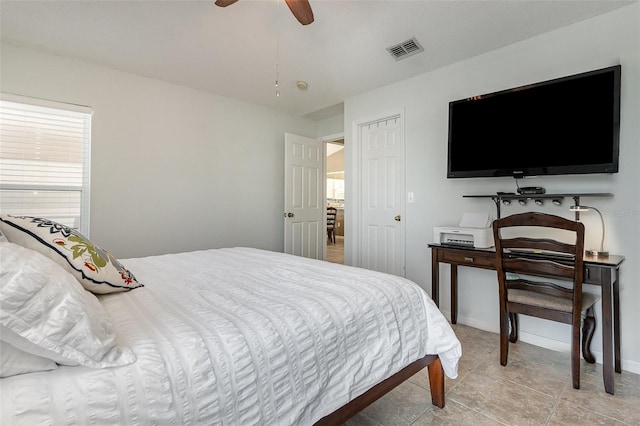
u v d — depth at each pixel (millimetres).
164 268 1781
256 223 3967
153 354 782
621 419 1480
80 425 632
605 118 1965
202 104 3500
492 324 2584
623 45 2004
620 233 2014
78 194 2805
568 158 2109
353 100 3664
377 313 1264
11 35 2377
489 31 2350
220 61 2906
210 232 3564
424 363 1462
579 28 2170
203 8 2234
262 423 868
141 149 3082
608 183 2061
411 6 2189
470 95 2701
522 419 1479
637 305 1949
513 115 2357
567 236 2229
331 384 1061
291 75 3188
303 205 4309
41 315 660
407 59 2803
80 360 684
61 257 1127
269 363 908
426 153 2996
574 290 1732
